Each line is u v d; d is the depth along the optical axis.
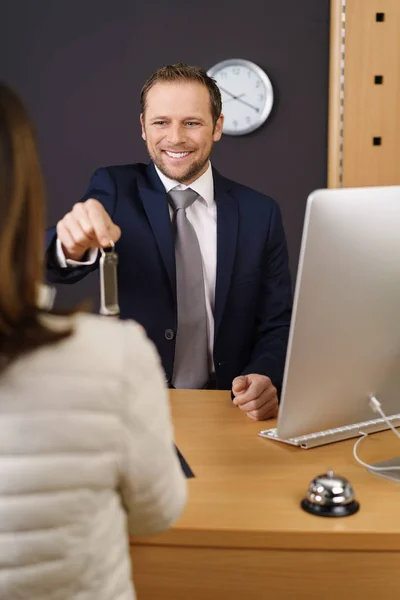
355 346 1.44
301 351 1.40
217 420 1.77
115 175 2.30
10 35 4.58
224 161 4.69
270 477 1.45
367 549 1.25
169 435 0.92
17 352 0.82
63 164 4.68
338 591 1.27
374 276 1.40
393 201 1.39
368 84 4.42
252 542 1.25
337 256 1.35
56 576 0.85
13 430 0.82
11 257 0.81
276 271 2.35
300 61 4.59
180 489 0.96
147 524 0.96
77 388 0.83
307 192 4.71
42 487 0.82
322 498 1.30
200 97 2.18
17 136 0.78
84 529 0.85
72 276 1.85
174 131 2.17
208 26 4.57
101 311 1.41
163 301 2.22
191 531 1.25
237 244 2.27
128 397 0.86
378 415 1.57
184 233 2.24
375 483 1.42
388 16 4.36
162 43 4.59
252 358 2.27
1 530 0.83
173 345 2.22
